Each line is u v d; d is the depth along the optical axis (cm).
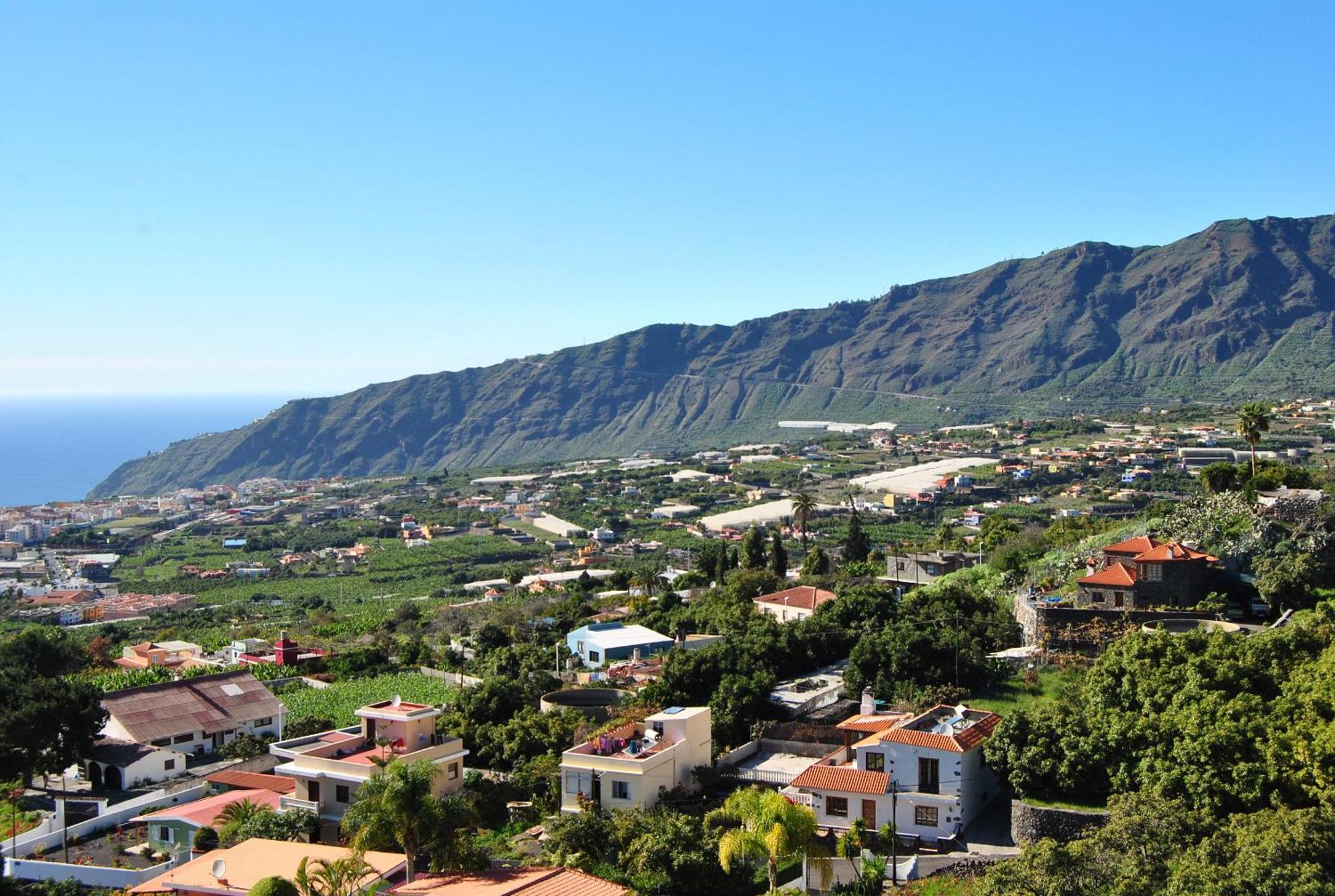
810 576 15400
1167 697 6016
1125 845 4406
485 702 9219
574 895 4788
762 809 5278
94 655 15438
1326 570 8612
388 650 14562
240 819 6925
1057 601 9325
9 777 8400
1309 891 3772
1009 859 4681
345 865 5022
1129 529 11369
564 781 6806
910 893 5253
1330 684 5631
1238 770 5241
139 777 9019
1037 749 5994
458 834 5584
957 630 8681
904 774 6166
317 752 7062
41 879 6456
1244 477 11931
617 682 10244
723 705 8019
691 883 5347
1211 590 8988
